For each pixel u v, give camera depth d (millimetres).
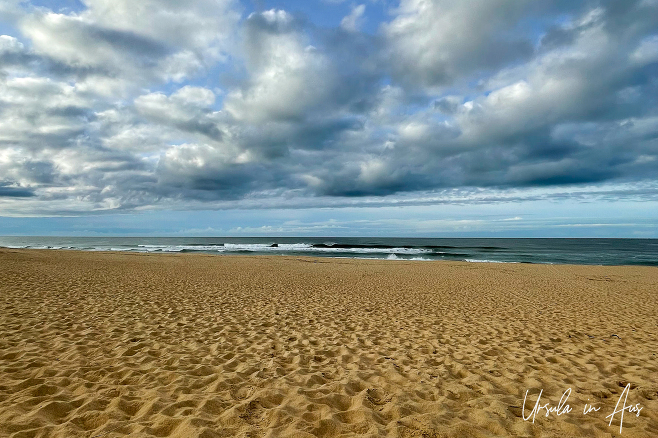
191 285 11930
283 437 2707
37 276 11906
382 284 13812
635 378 4266
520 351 5434
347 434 2811
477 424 3043
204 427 2758
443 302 9992
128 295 9352
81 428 2775
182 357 4680
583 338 6328
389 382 4008
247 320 7129
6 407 3002
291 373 4223
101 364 4305
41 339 5195
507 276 17328
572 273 19047
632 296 11539
